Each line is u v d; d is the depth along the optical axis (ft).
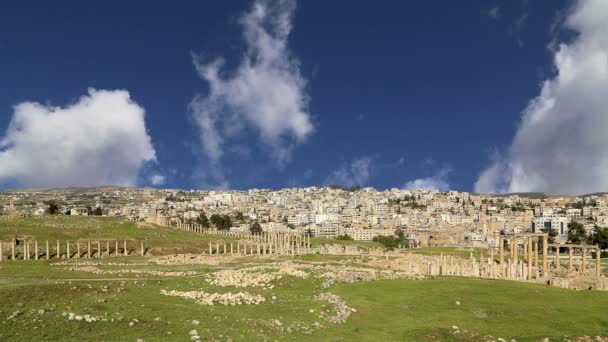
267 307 195.62
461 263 396.57
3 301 177.06
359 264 408.67
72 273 311.47
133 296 211.82
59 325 149.07
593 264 474.49
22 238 505.25
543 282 327.26
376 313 195.21
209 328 153.58
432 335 168.55
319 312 188.34
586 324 189.88
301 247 633.20
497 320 191.62
